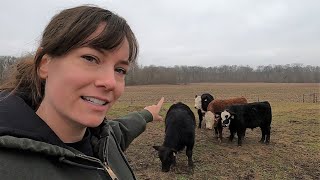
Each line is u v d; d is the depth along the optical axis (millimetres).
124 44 434
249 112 3814
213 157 3334
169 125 3025
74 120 407
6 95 442
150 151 3539
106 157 501
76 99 404
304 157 3418
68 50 396
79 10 423
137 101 11984
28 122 389
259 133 4641
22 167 355
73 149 426
